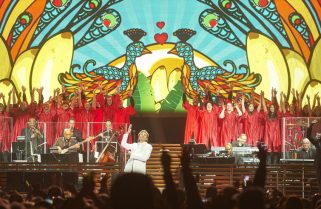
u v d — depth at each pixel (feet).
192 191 29.94
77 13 131.64
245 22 131.13
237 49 130.72
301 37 130.82
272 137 119.03
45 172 94.94
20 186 94.79
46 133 105.09
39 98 122.21
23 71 130.72
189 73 130.41
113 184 26.05
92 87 130.21
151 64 130.82
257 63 130.41
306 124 104.94
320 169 83.56
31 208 33.63
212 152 105.19
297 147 104.53
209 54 130.72
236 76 130.00
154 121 128.98
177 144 119.34
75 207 32.96
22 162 98.48
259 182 34.45
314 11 130.52
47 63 131.03
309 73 130.21
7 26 130.52
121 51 131.13
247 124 119.85
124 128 106.73
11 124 110.22
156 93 130.11
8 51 130.31
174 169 116.78
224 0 131.23
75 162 98.89
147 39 131.44
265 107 120.26
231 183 100.99
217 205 30.89
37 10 131.54
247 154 104.58
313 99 129.70
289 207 35.73
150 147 87.20
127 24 131.54
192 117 120.67
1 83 129.80
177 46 131.03
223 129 120.06
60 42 131.23
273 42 130.82
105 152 100.99
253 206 28.17
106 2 132.05
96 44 131.23
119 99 121.80
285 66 130.62
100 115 120.88
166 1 131.44
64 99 122.01
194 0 131.64
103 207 31.24
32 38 131.44
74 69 130.72
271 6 131.34
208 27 131.13
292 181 100.58
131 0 131.64
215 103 125.08
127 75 130.62
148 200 25.70
